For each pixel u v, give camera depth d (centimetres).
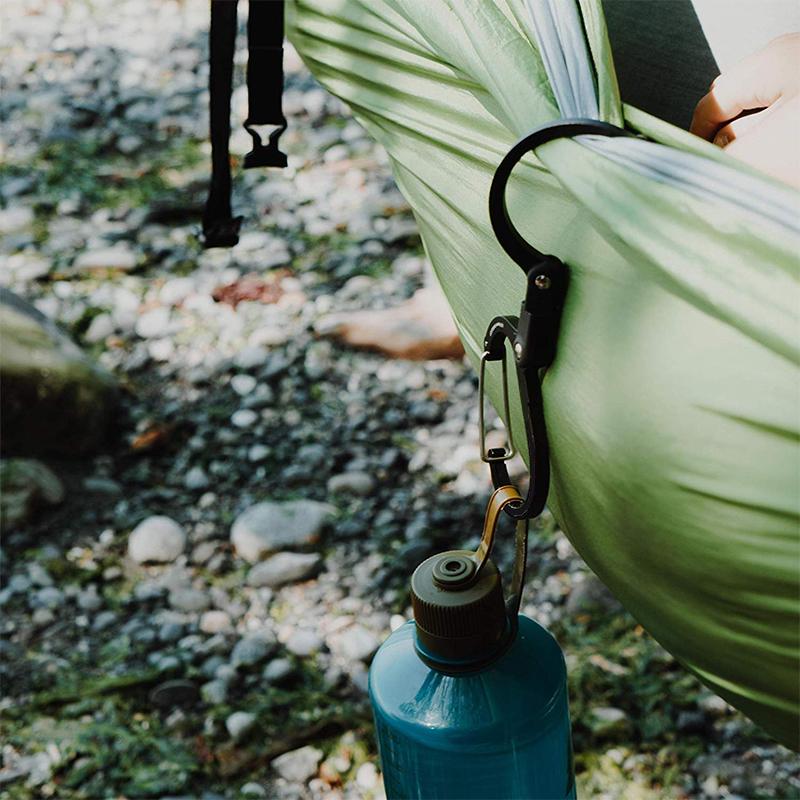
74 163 353
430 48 108
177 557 232
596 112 89
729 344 77
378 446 257
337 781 189
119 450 258
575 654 207
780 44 99
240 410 268
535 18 94
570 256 87
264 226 327
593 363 84
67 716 200
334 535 235
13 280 303
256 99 145
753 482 76
